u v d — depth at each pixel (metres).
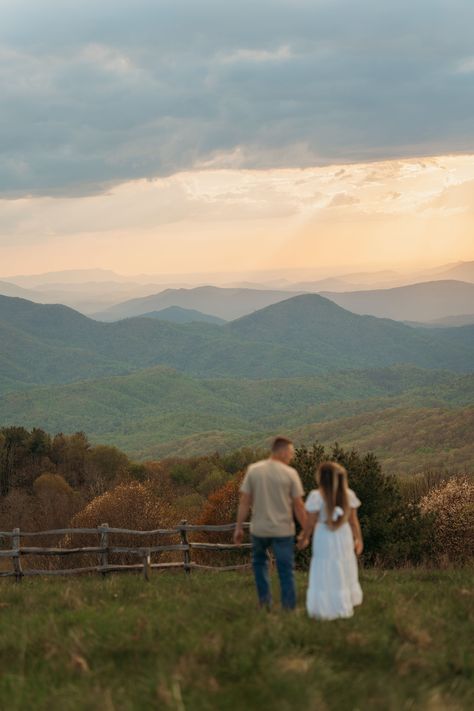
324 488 7.61
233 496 26.58
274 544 7.90
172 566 14.16
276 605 8.00
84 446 81.50
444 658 6.07
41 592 10.55
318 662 5.64
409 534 17.53
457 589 9.75
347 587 7.50
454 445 165.75
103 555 13.93
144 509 22.61
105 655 6.23
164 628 6.91
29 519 45.94
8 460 74.56
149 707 4.86
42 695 5.20
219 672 5.64
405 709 4.80
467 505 18.86
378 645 6.31
